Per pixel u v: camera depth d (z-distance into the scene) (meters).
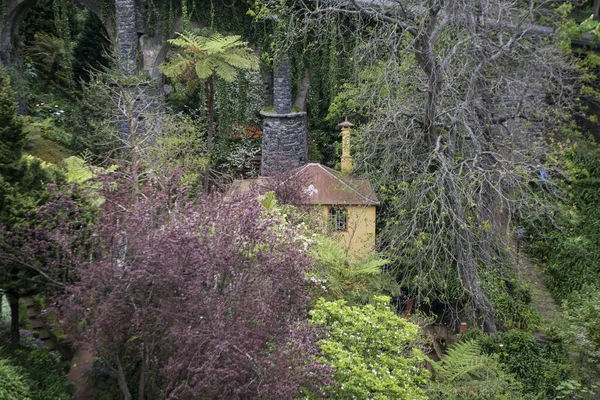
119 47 22.55
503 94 15.77
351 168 16.08
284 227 10.21
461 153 14.66
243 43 20.48
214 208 8.76
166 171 14.10
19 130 9.75
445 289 14.33
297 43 21.23
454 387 10.71
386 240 14.27
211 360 7.11
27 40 29.36
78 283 8.10
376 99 16.06
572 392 11.77
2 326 11.30
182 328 7.52
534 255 18.78
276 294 8.06
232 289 7.95
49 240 9.09
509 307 14.92
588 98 19.47
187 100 26.27
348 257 13.77
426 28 13.42
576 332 12.25
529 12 15.05
